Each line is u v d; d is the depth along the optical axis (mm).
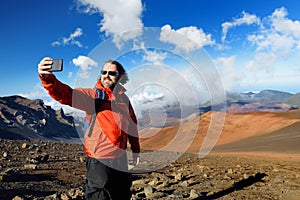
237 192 5762
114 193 2561
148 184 6434
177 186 6270
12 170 6520
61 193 4875
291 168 9609
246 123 38656
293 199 5238
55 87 2195
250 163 11336
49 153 12062
